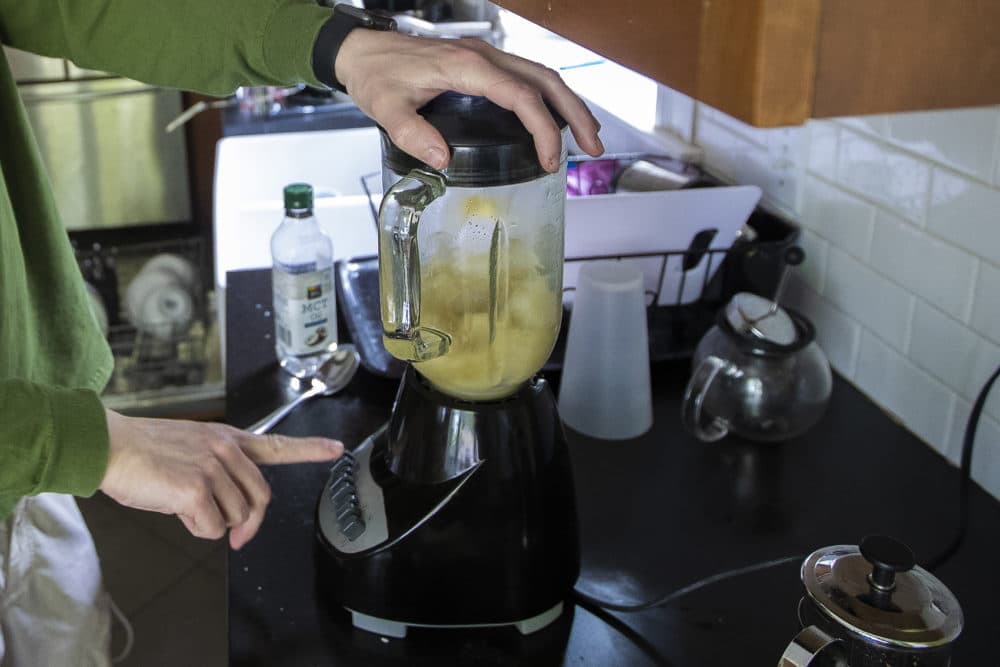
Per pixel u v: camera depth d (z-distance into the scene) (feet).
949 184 3.44
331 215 4.91
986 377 3.39
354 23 2.68
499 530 2.58
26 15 3.24
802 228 4.36
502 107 2.27
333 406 3.78
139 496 2.41
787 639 2.75
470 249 2.40
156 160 8.41
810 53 1.49
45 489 2.36
